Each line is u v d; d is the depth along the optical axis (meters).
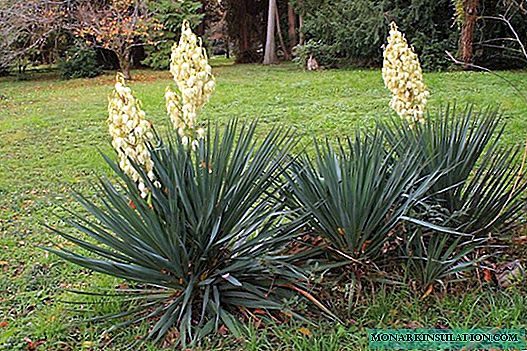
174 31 19.52
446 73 14.28
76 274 3.92
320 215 3.11
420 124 3.70
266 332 2.86
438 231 3.19
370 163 2.96
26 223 5.06
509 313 2.95
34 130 9.19
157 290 3.23
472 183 3.46
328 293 3.13
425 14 15.91
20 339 3.04
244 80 15.06
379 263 3.30
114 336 2.98
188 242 2.90
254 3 23.58
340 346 2.76
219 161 2.87
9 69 19.00
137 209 2.77
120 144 2.72
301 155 3.90
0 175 6.64
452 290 3.22
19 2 15.26
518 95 9.80
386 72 3.72
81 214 5.29
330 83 13.30
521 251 3.49
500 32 14.80
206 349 2.78
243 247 3.01
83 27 16.20
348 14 17.42
